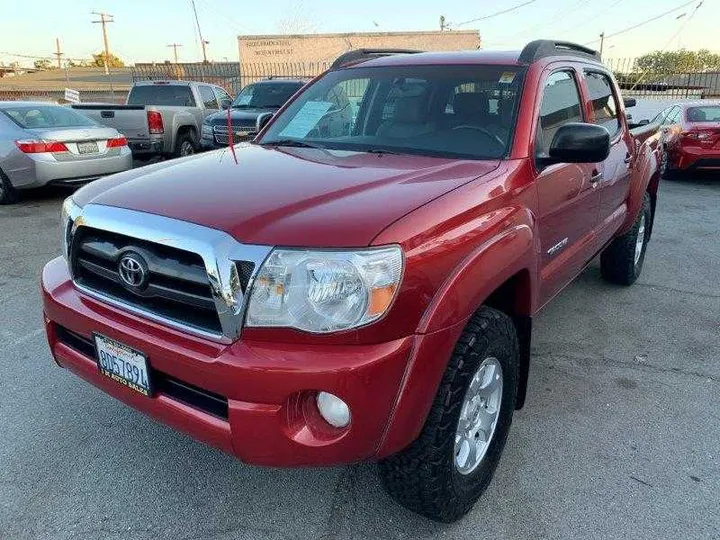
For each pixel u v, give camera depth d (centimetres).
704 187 1124
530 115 291
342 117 342
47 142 818
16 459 279
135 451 287
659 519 246
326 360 185
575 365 379
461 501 236
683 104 1204
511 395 258
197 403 208
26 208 840
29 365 367
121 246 218
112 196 233
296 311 186
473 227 222
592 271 573
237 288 189
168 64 3250
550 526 242
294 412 192
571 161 271
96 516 246
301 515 247
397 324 191
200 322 202
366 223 193
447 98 315
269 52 2778
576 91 357
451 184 234
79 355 245
